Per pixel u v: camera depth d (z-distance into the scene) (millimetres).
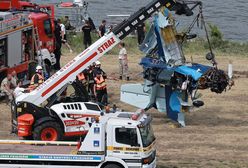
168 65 94812
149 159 70562
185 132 96375
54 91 87938
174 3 94312
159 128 98250
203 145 90500
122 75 130000
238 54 158125
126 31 92250
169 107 97312
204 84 93625
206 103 114312
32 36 120312
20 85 103500
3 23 110688
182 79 93938
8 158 69938
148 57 97938
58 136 84250
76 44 162000
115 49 157875
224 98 117688
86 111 85250
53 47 128375
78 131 85125
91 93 103188
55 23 132375
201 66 95250
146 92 98250
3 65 111812
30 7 140375
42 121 83812
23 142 74750
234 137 94562
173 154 86188
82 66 89750
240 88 124562
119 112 74500
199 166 81500
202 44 165000
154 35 97250
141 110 74312
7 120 102000
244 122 103000
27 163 70062
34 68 118188
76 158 69875
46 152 70875
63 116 84375
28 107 84375
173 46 95500
